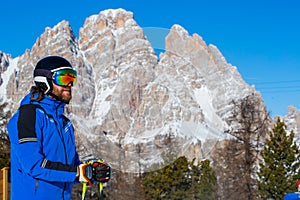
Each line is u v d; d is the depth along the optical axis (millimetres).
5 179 4402
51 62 2451
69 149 2510
